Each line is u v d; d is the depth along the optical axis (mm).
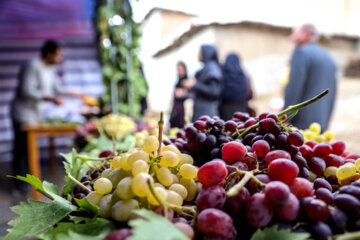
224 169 487
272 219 461
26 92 3350
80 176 718
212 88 2459
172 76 4922
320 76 2205
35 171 2869
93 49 5934
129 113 3283
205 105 2465
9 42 5668
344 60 8016
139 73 3443
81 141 1923
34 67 3412
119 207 472
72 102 5664
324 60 2240
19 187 3252
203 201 462
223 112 2834
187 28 4941
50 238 470
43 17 5645
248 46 6492
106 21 3197
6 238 488
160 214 454
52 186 627
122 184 483
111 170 593
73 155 695
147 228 363
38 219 518
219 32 6117
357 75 7645
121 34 3234
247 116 762
